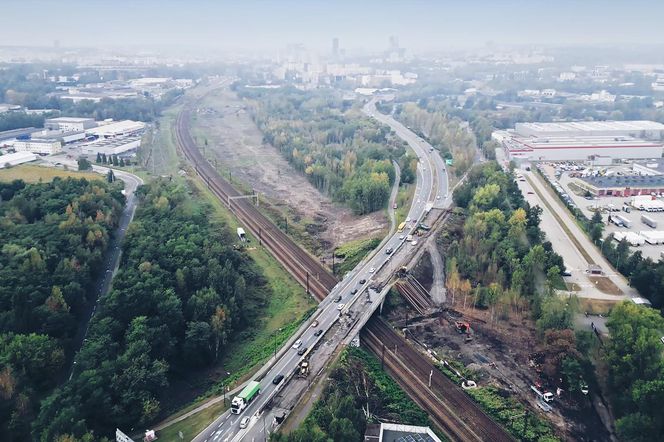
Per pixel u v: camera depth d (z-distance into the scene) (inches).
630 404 6314.0
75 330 7431.1
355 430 5487.2
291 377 6678.2
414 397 6801.2
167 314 7411.4
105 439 5418.3
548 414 6604.3
